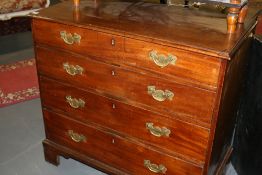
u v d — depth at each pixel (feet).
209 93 4.04
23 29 12.31
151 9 5.18
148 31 4.29
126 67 4.53
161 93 4.39
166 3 5.44
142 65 4.37
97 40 4.60
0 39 11.60
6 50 10.85
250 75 5.35
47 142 6.21
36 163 6.44
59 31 4.89
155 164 5.02
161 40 4.03
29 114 7.90
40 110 8.06
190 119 4.34
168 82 4.27
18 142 6.98
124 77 4.63
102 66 4.77
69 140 5.92
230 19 4.17
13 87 8.90
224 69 3.81
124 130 5.08
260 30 5.72
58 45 5.03
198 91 4.10
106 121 5.22
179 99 4.30
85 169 6.31
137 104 4.72
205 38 4.08
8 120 7.66
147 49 4.22
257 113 5.18
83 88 5.17
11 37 11.82
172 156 4.77
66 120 5.71
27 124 7.55
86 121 5.47
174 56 4.06
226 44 3.91
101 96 5.04
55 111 5.77
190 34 4.20
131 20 4.70
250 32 4.67
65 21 4.71
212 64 3.86
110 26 4.47
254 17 4.87
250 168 5.50
